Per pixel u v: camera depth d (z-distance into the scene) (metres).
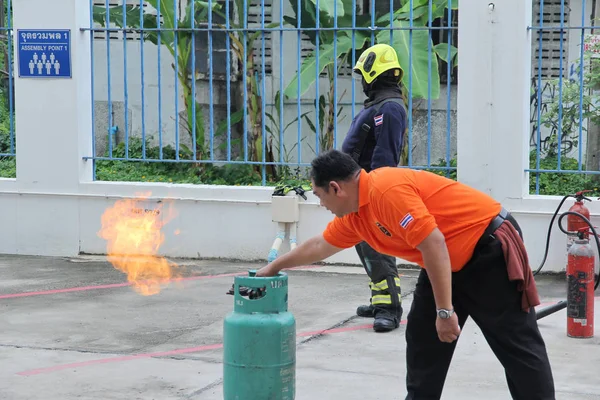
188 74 13.27
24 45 10.70
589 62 11.39
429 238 4.41
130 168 12.10
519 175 9.30
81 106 10.72
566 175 11.11
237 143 13.22
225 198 10.29
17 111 10.83
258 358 4.81
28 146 10.84
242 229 10.29
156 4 11.37
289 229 10.02
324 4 11.37
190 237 10.48
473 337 7.16
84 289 9.07
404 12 11.52
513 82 9.23
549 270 9.34
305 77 11.29
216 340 7.16
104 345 7.03
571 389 5.84
